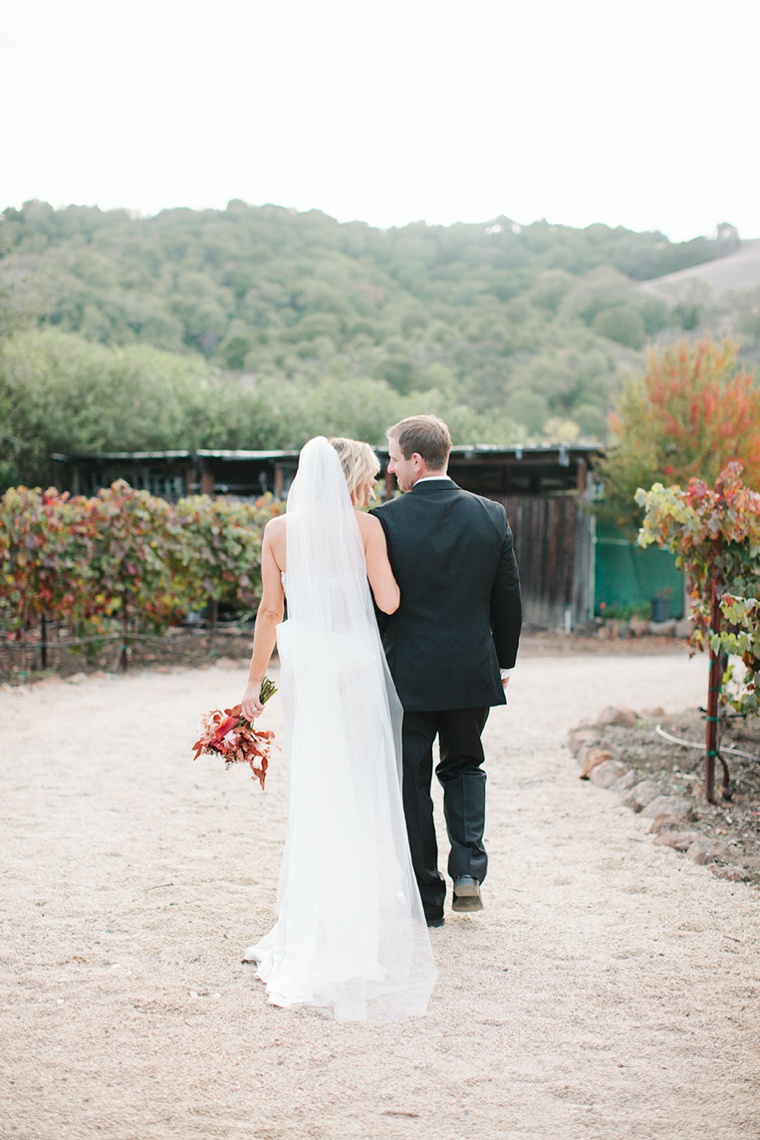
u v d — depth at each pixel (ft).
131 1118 7.53
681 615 51.42
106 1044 8.64
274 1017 9.22
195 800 16.74
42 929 11.16
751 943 11.03
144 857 13.75
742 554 16.25
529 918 11.74
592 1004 9.54
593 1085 8.09
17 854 13.75
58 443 68.13
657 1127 7.50
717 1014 9.35
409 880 10.61
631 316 193.67
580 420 155.12
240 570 34.58
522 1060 8.49
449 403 100.68
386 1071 8.29
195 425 80.07
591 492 49.73
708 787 15.96
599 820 15.69
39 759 19.42
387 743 10.66
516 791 17.44
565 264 229.66
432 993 9.75
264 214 209.97
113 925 11.34
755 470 43.39
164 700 26.25
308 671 10.28
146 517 31.63
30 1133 7.28
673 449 45.93
